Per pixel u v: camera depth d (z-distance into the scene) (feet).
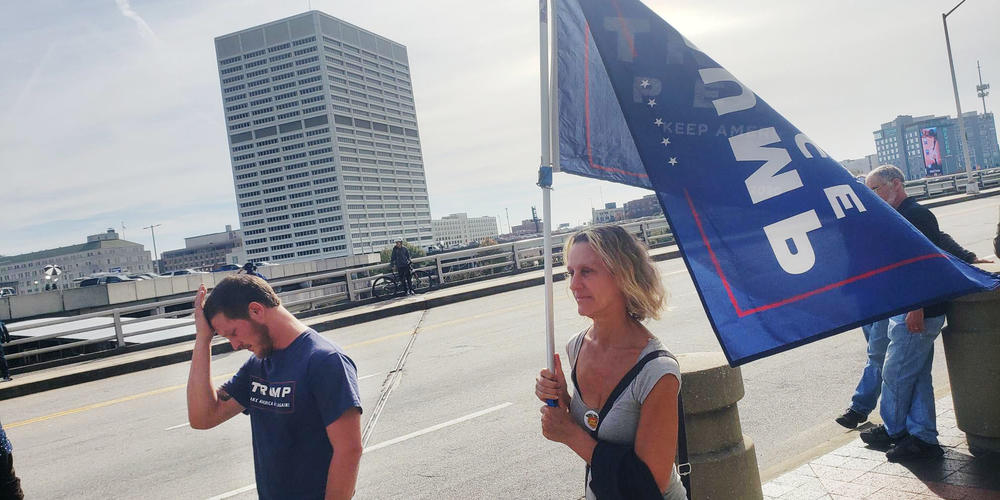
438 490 16.40
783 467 14.19
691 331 31.94
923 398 13.12
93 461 22.97
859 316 7.55
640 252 6.29
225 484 18.75
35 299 129.90
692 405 9.64
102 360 48.88
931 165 227.40
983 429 12.66
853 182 8.34
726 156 7.94
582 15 8.85
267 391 7.65
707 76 8.22
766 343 7.25
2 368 42.88
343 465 7.11
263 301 7.63
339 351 7.63
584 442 6.23
